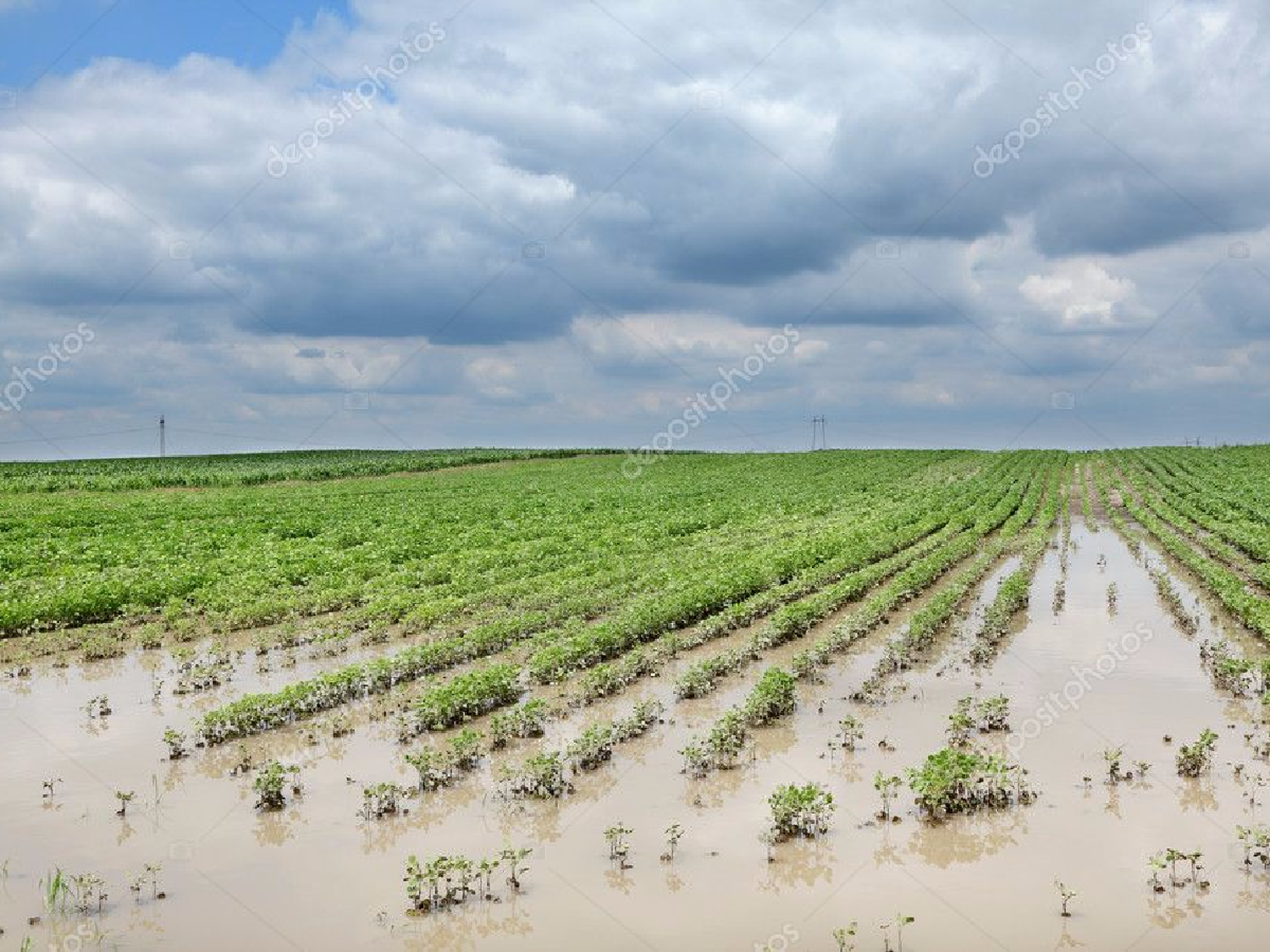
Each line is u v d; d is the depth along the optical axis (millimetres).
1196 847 11586
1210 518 46688
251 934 9906
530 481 81688
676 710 17906
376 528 47406
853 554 33844
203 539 41344
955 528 44812
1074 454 104188
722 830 12305
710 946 9586
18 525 46000
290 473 81688
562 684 19766
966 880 10852
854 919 10062
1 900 10602
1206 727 16078
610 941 9711
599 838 12148
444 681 19766
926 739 15789
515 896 10633
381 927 10047
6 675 20859
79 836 12289
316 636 24641
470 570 33781
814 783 13867
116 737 16484
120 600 27391
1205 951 9383
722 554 36281
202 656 22750
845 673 20141
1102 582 31578
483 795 13641
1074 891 10562
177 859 11625
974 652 21000
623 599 28000
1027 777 13930
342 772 14688
